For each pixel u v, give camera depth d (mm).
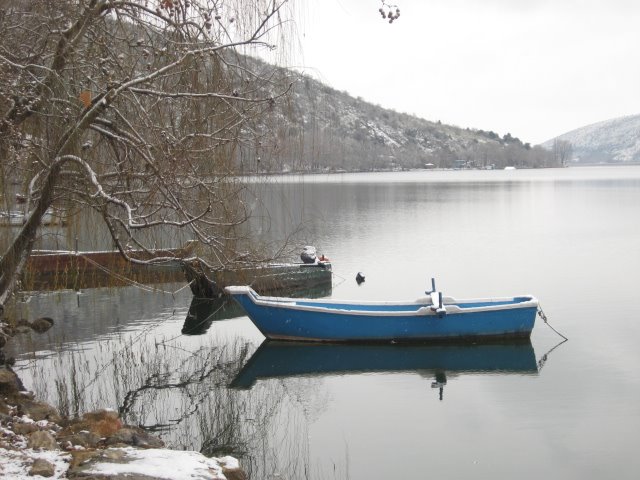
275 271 17922
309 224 37094
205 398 10664
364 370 12211
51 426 7441
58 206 9531
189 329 14727
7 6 8242
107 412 8109
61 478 5730
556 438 9172
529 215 44750
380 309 13969
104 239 11594
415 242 30672
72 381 10672
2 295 8398
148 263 9758
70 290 16703
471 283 20719
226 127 8734
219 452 8688
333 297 18688
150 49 8586
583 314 16391
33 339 13406
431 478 8008
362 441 9062
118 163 8656
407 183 97688
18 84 7996
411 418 9922
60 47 8039
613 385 11266
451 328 13531
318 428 9500
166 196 8562
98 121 8312
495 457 8578
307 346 13461
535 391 11023
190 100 8953
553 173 154500
